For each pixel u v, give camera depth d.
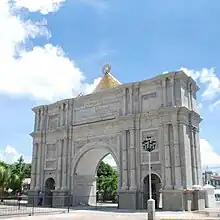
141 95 43.34
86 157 49.56
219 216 29.00
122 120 43.41
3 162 57.06
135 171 40.66
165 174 37.81
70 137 49.91
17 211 36.25
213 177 105.06
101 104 47.50
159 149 39.44
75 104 51.03
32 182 52.56
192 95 43.41
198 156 41.16
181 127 38.34
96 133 46.91
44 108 55.03
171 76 40.72
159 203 41.28
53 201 48.56
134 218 27.91
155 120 40.91
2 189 56.22
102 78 54.06
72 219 27.53
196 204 37.19
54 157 51.38
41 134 53.66
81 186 50.06
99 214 32.81
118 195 41.28
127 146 42.38
